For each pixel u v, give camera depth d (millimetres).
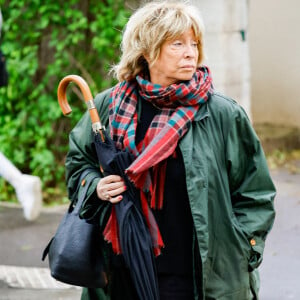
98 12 15102
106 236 5391
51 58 15453
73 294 9438
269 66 20031
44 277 10117
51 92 15453
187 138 5355
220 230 5414
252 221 5570
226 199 5449
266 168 5633
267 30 19922
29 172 15586
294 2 19531
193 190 5273
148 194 5367
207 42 13258
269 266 10602
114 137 5539
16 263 10695
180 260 5430
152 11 5469
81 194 5547
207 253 5270
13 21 15078
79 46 15406
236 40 13469
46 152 14891
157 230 5312
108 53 14898
